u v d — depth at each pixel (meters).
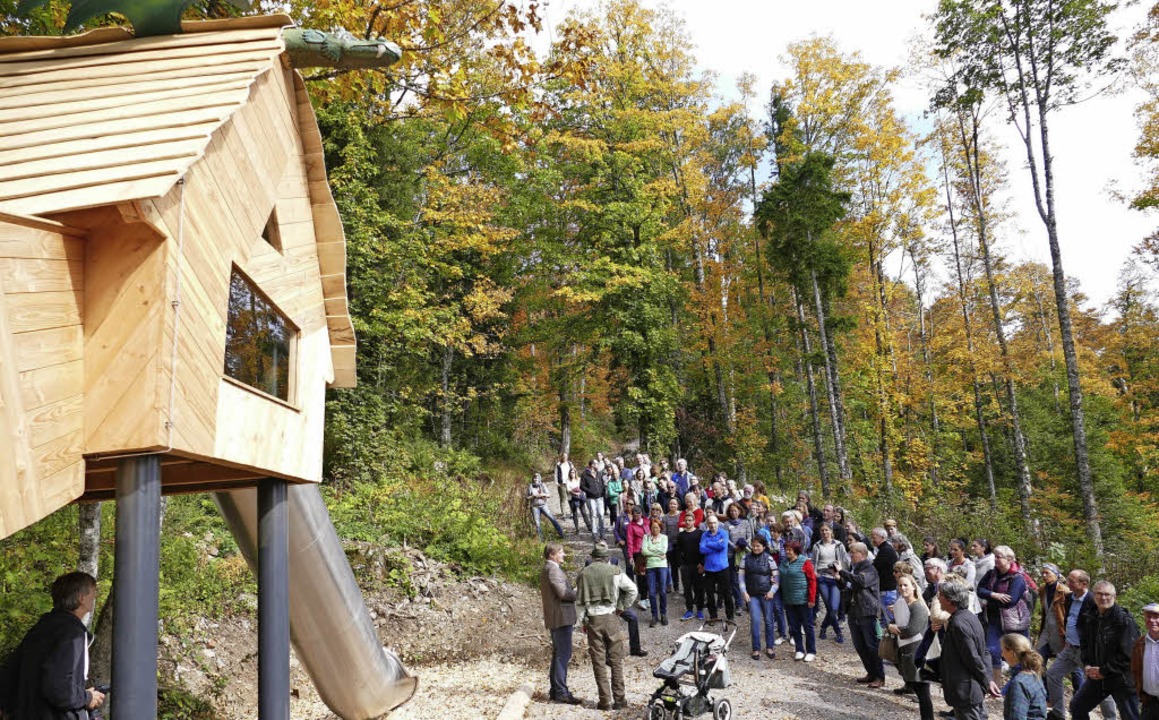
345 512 14.01
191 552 9.70
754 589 10.78
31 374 2.60
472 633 11.69
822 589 11.66
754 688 9.17
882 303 30.44
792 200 26.58
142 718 2.84
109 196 2.68
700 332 30.42
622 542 15.04
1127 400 29.69
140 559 2.91
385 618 11.40
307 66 4.75
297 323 4.82
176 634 8.62
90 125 3.25
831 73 27.23
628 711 8.35
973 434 38.34
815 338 31.78
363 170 18.42
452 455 21.81
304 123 4.95
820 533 12.91
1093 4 19.73
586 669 10.34
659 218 28.80
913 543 17.88
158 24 4.30
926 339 38.41
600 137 27.48
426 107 9.49
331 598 6.21
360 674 6.54
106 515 9.18
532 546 16.27
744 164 30.41
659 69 27.88
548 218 28.33
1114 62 19.73
